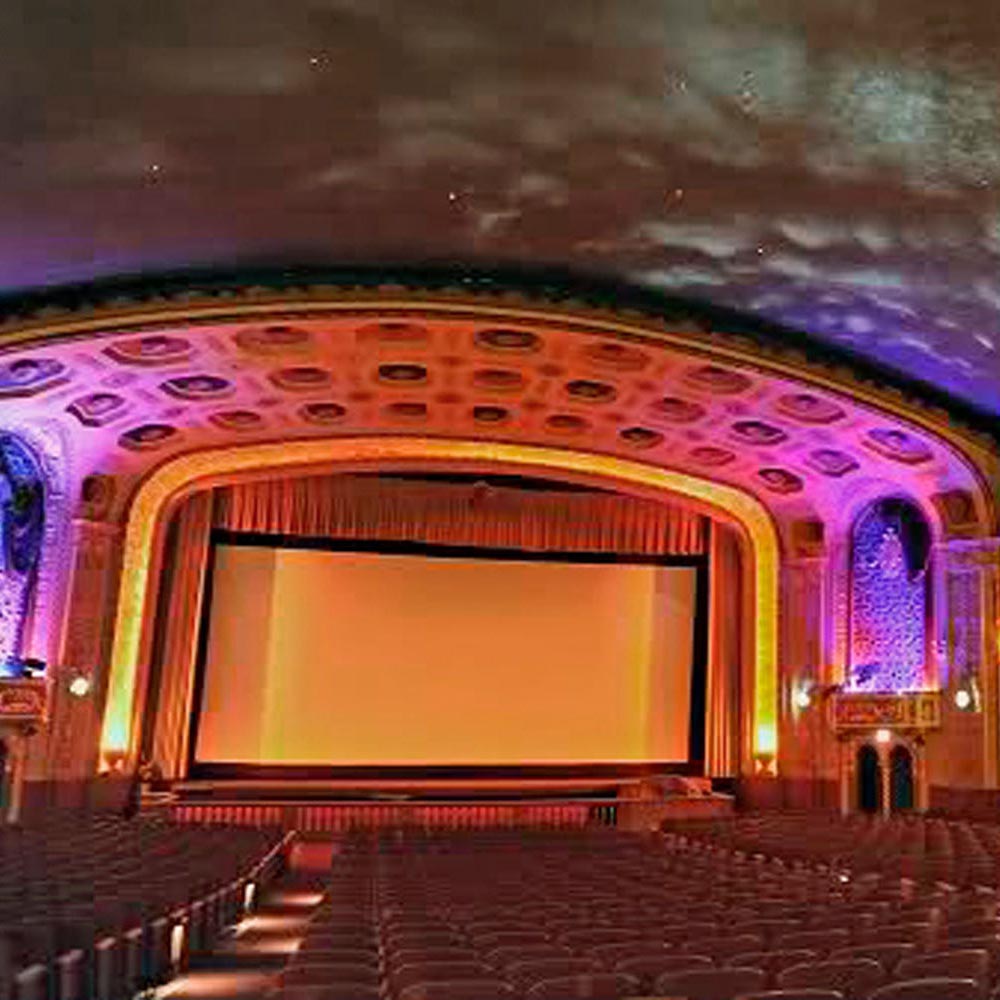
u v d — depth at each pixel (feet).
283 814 64.39
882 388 51.57
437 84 32.27
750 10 28.55
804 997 12.16
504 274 46.80
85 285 44.11
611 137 35.06
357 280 45.83
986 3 26.96
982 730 55.77
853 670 66.03
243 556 69.87
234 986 26.50
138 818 55.57
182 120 33.24
